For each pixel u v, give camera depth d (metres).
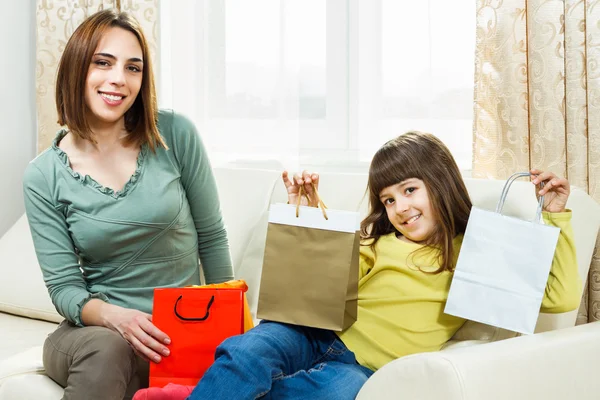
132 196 1.93
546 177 1.68
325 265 1.67
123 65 1.90
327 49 2.79
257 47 2.91
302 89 2.85
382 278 1.83
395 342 1.76
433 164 1.82
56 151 1.97
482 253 1.64
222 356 1.56
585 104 2.21
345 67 2.76
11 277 2.57
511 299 1.61
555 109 2.25
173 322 1.72
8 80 3.28
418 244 1.84
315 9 2.80
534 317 1.59
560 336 1.55
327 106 2.81
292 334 1.68
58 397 1.76
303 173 1.77
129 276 1.95
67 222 1.95
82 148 1.97
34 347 2.11
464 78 2.53
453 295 1.65
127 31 1.93
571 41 2.22
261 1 2.89
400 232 1.90
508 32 2.31
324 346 1.75
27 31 3.31
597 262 2.20
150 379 1.72
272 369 1.55
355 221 1.66
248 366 1.51
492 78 2.34
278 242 1.69
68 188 1.93
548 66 2.25
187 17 3.03
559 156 2.26
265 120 2.92
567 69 2.23
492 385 1.34
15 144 3.32
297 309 1.68
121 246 1.93
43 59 3.18
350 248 1.66
